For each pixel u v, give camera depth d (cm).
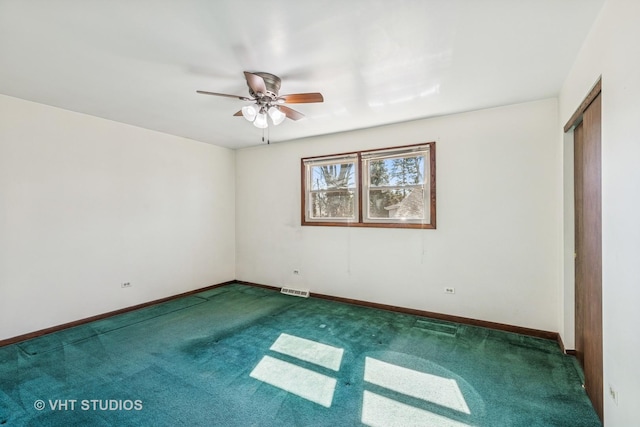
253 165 522
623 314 145
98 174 363
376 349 280
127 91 281
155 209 424
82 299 349
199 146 486
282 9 167
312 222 456
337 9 167
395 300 389
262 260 514
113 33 190
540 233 307
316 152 452
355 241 420
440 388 219
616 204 152
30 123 309
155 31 188
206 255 497
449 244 352
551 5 165
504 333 316
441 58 221
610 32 158
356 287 419
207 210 498
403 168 387
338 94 287
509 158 319
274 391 215
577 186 257
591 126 195
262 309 399
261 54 215
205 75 248
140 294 406
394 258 389
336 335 312
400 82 262
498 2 162
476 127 335
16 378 232
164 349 282
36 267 314
